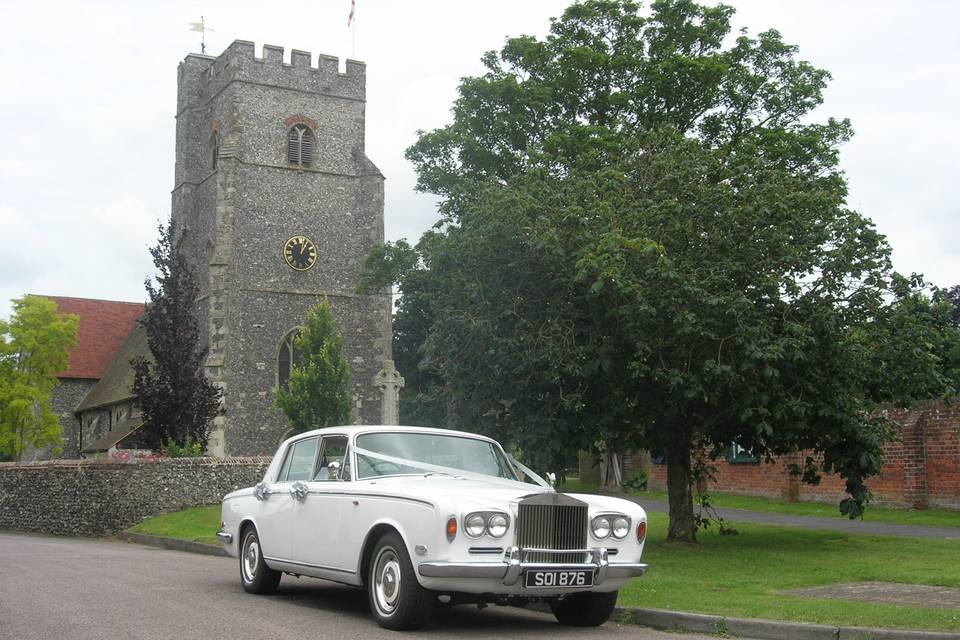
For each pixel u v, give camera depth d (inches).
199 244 1786.4
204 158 1811.0
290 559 404.8
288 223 1711.4
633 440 652.1
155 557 654.5
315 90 1760.6
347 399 1334.9
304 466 416.5
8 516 1145.4
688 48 1198.9
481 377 622.2
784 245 567.5
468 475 389.4
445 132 1235.2
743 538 674.8
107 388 2080.5
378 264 1327.5
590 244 549.0
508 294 612.4
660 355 572.1
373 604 346.9
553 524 335.9
